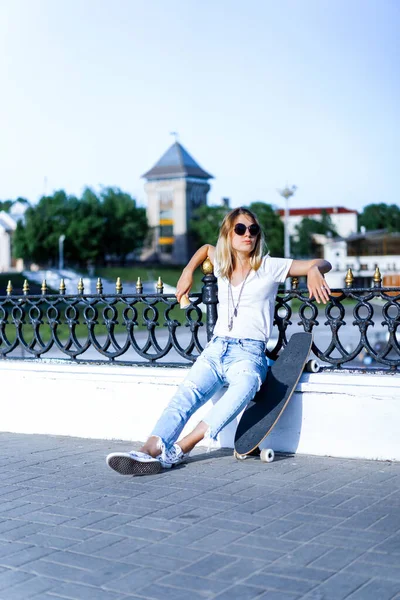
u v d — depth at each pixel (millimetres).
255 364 5254
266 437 5590
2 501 4559
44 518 4184
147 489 4707
